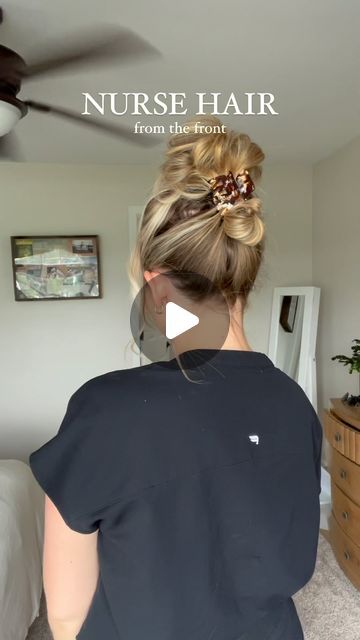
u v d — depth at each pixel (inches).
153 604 19.6
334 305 112.8
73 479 18.8
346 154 104.0
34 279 114.3
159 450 19.2
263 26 56.6
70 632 22.1
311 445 24.6
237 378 22.0
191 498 19.8
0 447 117.2
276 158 116.0
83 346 117.9
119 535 19.2
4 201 113.5
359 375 101.5
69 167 115.0
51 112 66.9
